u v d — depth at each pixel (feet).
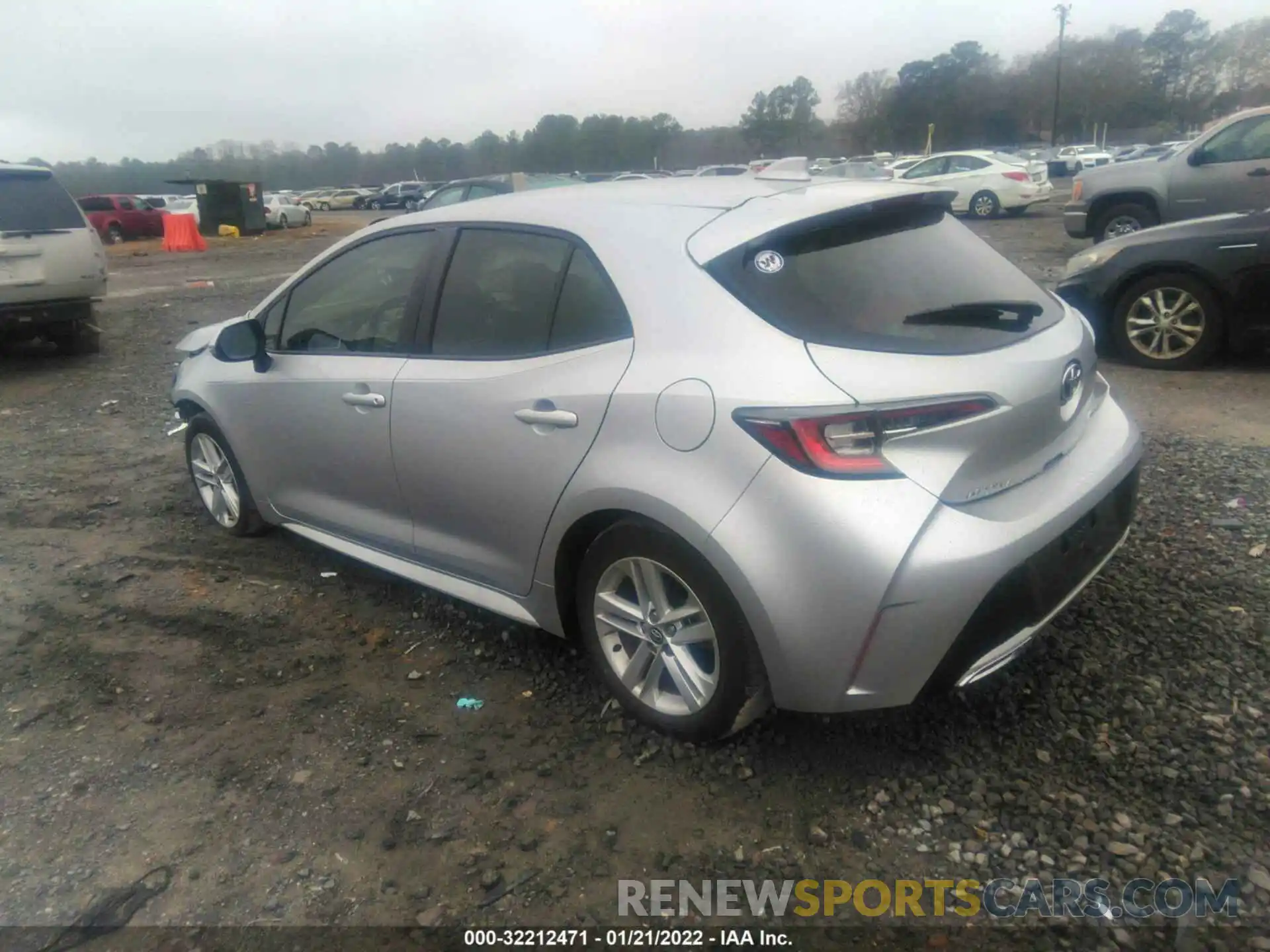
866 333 8.51
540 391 9.88
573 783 9.37
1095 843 8.20
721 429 8.38
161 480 18.93
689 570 8.79
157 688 11.45
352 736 10.33
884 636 8.00
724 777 9.29
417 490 11.59
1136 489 10.58
